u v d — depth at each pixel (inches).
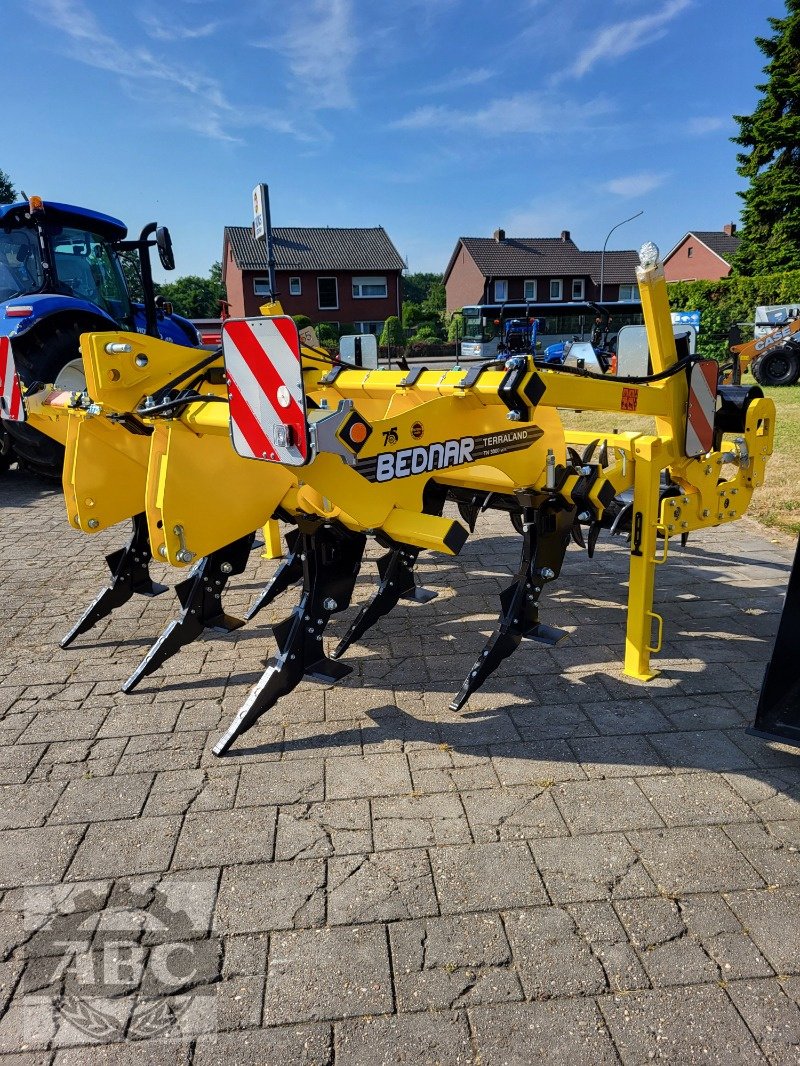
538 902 89.0
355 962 81.7
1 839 103.1
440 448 116.3
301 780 114.3
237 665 155.3
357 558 130.6
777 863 93.7
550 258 1772.9
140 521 170.7
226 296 1781.5
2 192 1728.6
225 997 78.2
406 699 137.6
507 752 119.4
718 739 120.7
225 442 132.7
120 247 328.8
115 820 106.5
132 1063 71.8
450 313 1847.9
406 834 101.5
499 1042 72.2
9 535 265.0
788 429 386.3
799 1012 74.0
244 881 94.1
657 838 98.8
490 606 181.8
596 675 143.6
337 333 1518.2
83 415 145.5
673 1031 72.6
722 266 1840.6
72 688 146.9
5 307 288.5
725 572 199.6
